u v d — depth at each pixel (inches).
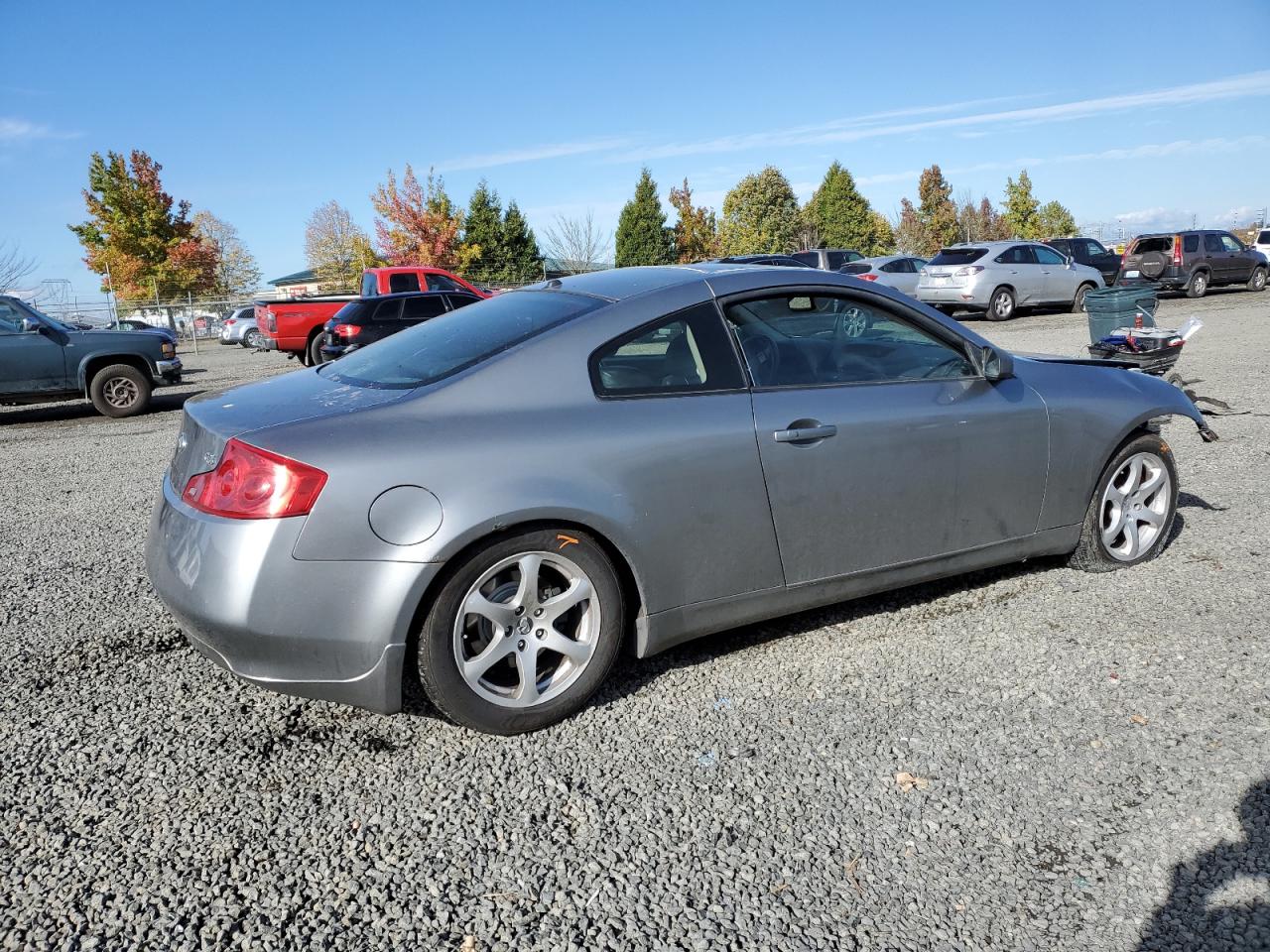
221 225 2878.9
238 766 114.7
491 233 1846.7
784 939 83.9
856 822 100.6
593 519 116.8
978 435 147.2
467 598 113.0
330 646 107.7
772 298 137.3
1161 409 167.2
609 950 83.0
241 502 106.9
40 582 187.8
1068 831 98.3
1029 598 160.7
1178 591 161.3
